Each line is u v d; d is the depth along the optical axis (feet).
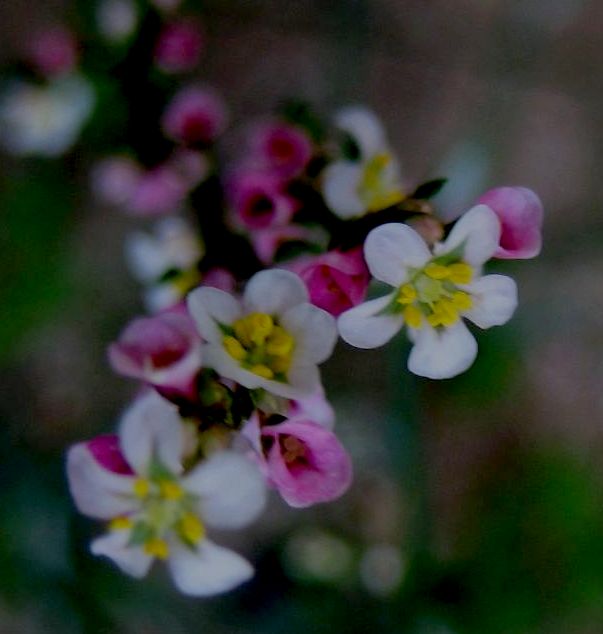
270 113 0.65
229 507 0.38
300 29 0.68
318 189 0.41
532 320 0.64
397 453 0.54
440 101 0.69
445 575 0.56
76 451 0.37
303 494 0.36
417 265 0.37
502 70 0.69
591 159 0.70
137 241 0.53
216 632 0.60
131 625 0.58
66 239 0.63
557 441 0.67
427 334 0.38
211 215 0.43
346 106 0.67
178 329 0.38
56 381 0.67
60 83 0.53
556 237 0.63
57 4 0.67
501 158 0.68
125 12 0.49
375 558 0.59
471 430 0.68
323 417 0.37
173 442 0.37
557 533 0.59
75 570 0.55
